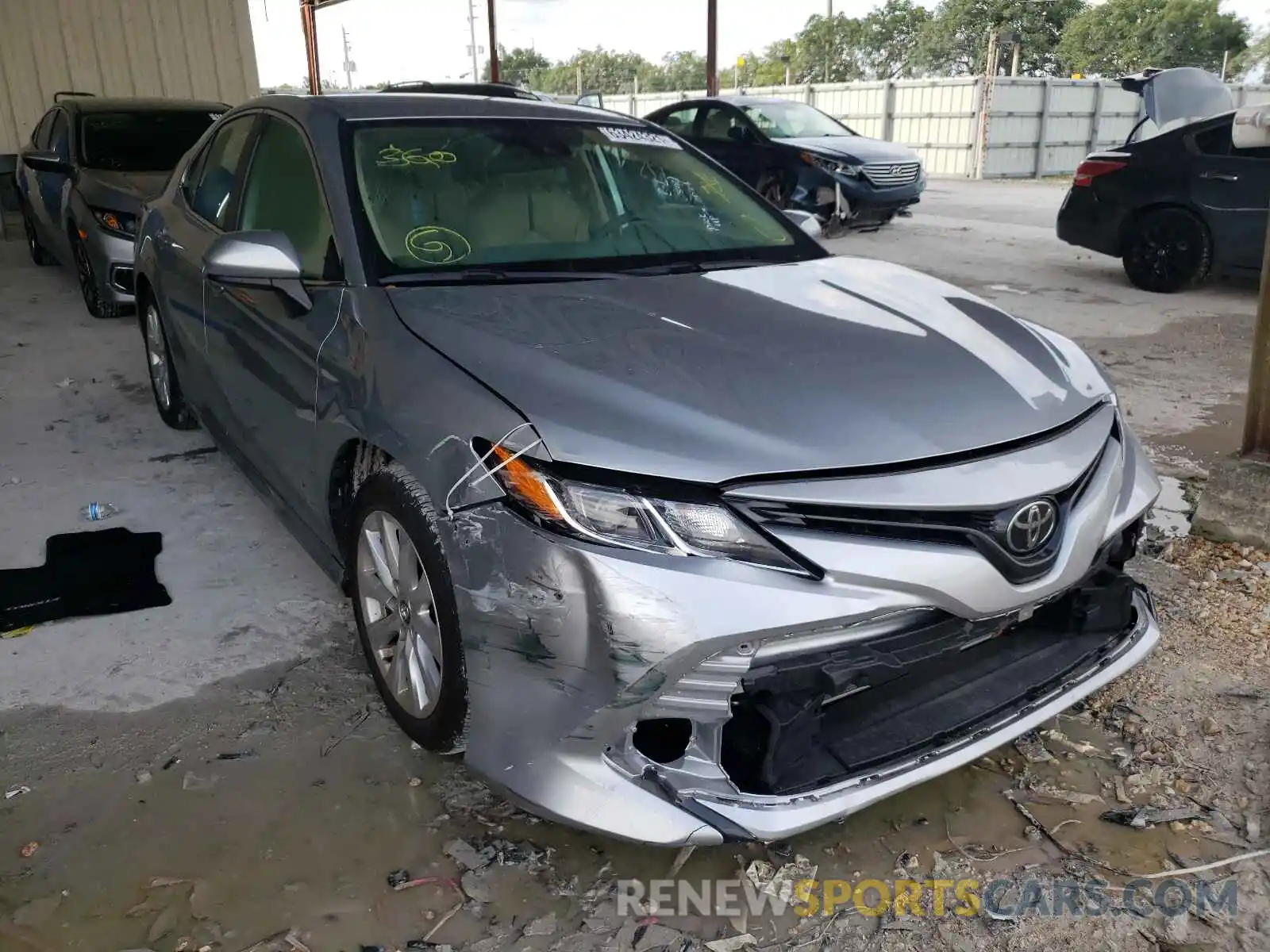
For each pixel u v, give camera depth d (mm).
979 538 2039
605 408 2055
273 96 3615
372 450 2541
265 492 3410
